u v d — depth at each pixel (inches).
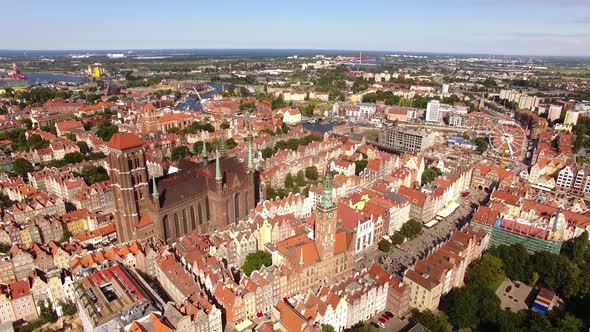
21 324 5762.8
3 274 6496.1
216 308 5418.3
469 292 5890.8
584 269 6820.9
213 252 7012.8
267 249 7347.4
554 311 6112.2
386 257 7775.6
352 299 5561.0
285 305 5388.8
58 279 6058.1
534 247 7406.5
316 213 6289.4
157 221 7268.7
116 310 5315.0
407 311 6127.0
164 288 6441.9
